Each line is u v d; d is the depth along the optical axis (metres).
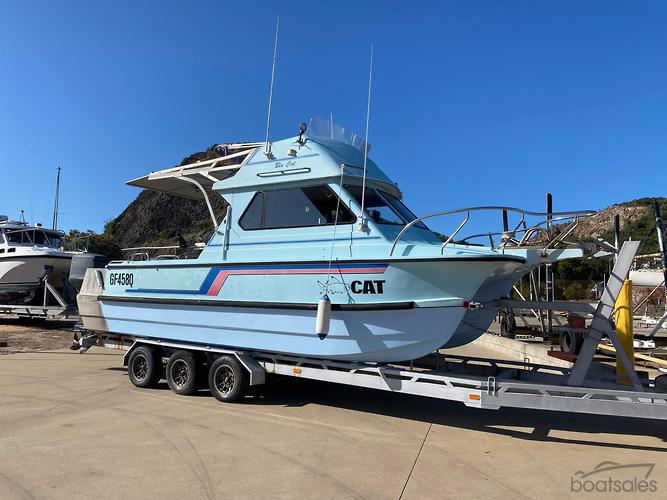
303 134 6.41
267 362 6.32
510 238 6.05
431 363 6.60
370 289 5.40
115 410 6.04
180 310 6.95
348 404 6.49
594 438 5.14
